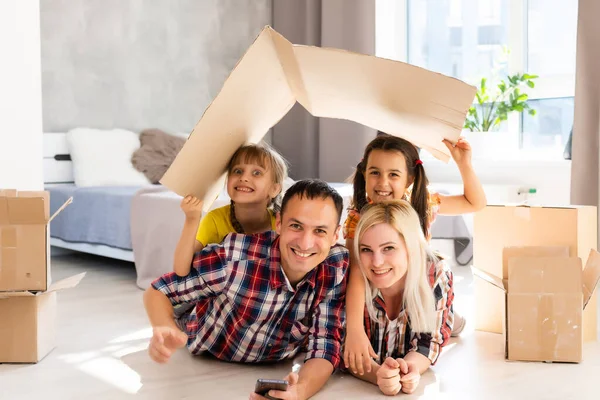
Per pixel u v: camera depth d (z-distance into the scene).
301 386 1.54
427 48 4.68
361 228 1.72
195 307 1.93
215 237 2.02
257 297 1.71
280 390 1.45
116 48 4.51
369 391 1.63
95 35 4.41
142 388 1.66
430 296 1.74
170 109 4.80
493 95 4.24
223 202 2.79
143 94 4.65
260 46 1.49
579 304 1.88
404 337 1.80
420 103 1.62
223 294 1.77
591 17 3.20
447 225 3.54
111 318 2.43
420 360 1.71
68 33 4.29
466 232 3.56
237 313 1.75
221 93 1.50
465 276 3.29
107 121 4.48
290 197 1.63
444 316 1.80
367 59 1.48
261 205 1.99
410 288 1.71
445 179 4.39
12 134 2.35
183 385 1.69
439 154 2.15
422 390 1.63
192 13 4.89
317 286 1.73
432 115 1.68
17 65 2.35
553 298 1.88
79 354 1.97
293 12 5.13
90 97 4.39
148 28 4.67
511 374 1.77
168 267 2.97
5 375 1.77
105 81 4.46
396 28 4.79
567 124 4.02
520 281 1.90
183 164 1.63
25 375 1.77
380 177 1.96
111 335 2.19
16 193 1.93
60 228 3.76
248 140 1.94
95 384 1.69
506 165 4.02
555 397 1.58
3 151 2.32
